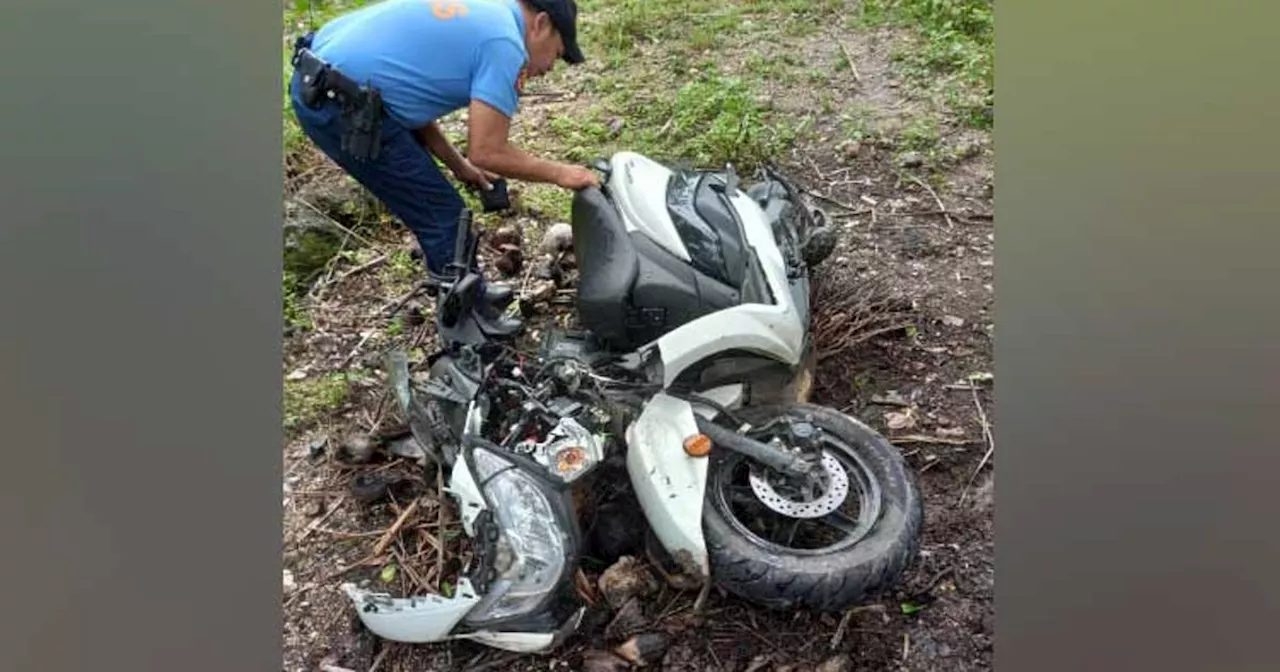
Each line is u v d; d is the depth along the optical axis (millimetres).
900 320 3166
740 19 5535
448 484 2484
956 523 2480
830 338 3088
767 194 3143
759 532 2268
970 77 4551
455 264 2699
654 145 4301
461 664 2240
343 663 2295
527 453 2191
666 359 2275
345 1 5492
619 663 2188
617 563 2320
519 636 2080
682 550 2096
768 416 2352
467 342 2635
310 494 2758
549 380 2332
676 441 2215
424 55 2789
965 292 3281
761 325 2344
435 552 2523
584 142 4383
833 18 5441
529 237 3746
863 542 2109
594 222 2561
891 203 3775
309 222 3812
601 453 2201
